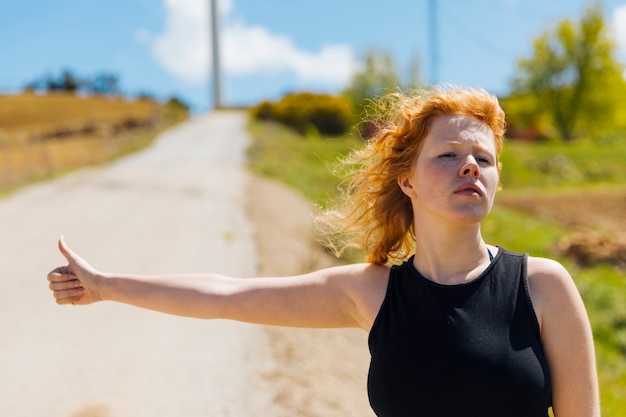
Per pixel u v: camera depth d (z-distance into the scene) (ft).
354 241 7.47
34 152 105.40
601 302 36.76
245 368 17.08
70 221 41.83
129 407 14.93
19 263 30.32
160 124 166.30
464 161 5.84
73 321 21.27
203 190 56.34
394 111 6.71
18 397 15.55
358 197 6.98
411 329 5.79
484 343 5.49
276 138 128.47
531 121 188.85
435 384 5.56
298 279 6.67
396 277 6.15
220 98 239.91
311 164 101.91
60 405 15.11
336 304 6.55
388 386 5.80
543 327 5.62
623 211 90.17
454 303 5.71
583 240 52.70
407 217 6.88
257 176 70.13
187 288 6.74
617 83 180.96
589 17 179.11
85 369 17.26
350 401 16.14
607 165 128.36
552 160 128.16
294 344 19.24
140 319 21.33
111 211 45.75
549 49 183.42
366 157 6.88
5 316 21.97
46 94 235.61
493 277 5.74
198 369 17.07
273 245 33.91
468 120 6.00
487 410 5.45
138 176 68.08
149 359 17.90
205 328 20.25
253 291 6.64
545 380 5.45
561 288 5.61
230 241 34.04
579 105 182.39
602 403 22.62
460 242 5.90
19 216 43.75
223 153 100.37
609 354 30.66
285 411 14.62
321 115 164.04
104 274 6.94
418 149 6.19
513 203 94.63
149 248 33.40
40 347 18.94
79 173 72.08
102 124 156.04
